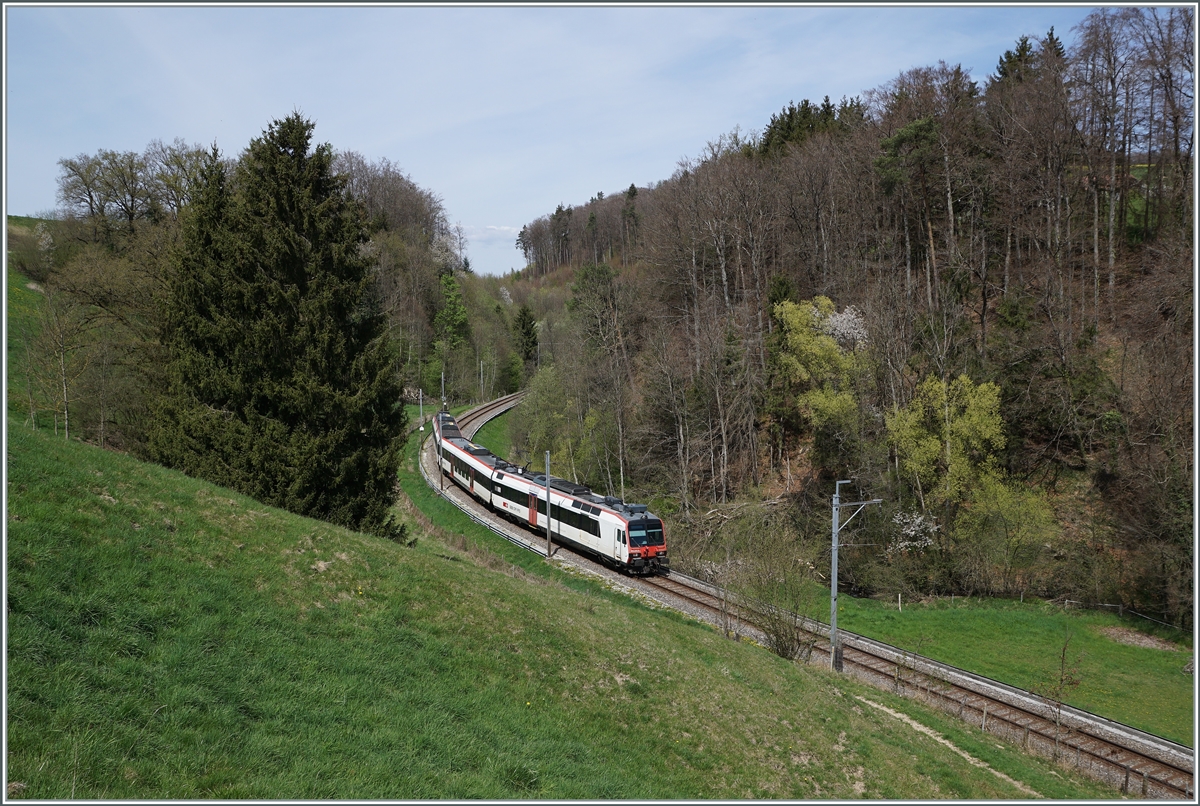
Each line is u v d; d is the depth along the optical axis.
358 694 12.09
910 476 38.41
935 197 52.97
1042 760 20.06
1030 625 32.28
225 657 11.43
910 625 32.41
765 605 24.95
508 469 47.09
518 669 14.98
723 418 47.47
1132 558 34.31
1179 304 35.81
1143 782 18.52
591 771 12.43
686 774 13.56
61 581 11.03
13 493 12.50
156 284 34.69
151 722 9.48
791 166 59.78
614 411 52.59
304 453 23.55
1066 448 39.44
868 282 49.03
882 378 41.91
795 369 44.09
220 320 23.45
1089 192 49.34
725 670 19.08
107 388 36.91
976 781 16.64
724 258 59.75
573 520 38.72
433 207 112.62
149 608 11.57
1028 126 46.56
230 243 24.08
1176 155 42.34
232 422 23.59
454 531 43.97
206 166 25.56
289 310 24.30
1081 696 26.02
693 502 46.72
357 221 26.05
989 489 35.56
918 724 20.84
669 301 65.94
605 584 33.59
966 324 42.88
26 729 8.38
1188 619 31.30
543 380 59.50
